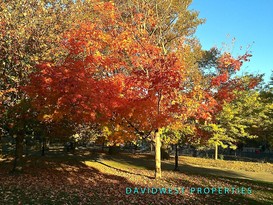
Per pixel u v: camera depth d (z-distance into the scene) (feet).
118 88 37.06
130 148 134.92
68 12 47.60
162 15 56.29
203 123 59.98
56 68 35.55
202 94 42.75
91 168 67.00
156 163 52.75
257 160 114.11
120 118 41.22
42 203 30.91
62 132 51.93
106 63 39.58
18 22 42.01
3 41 40.55
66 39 43.73
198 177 57.52
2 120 43.60
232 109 84.99
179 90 41.42
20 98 42.80
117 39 42.86
